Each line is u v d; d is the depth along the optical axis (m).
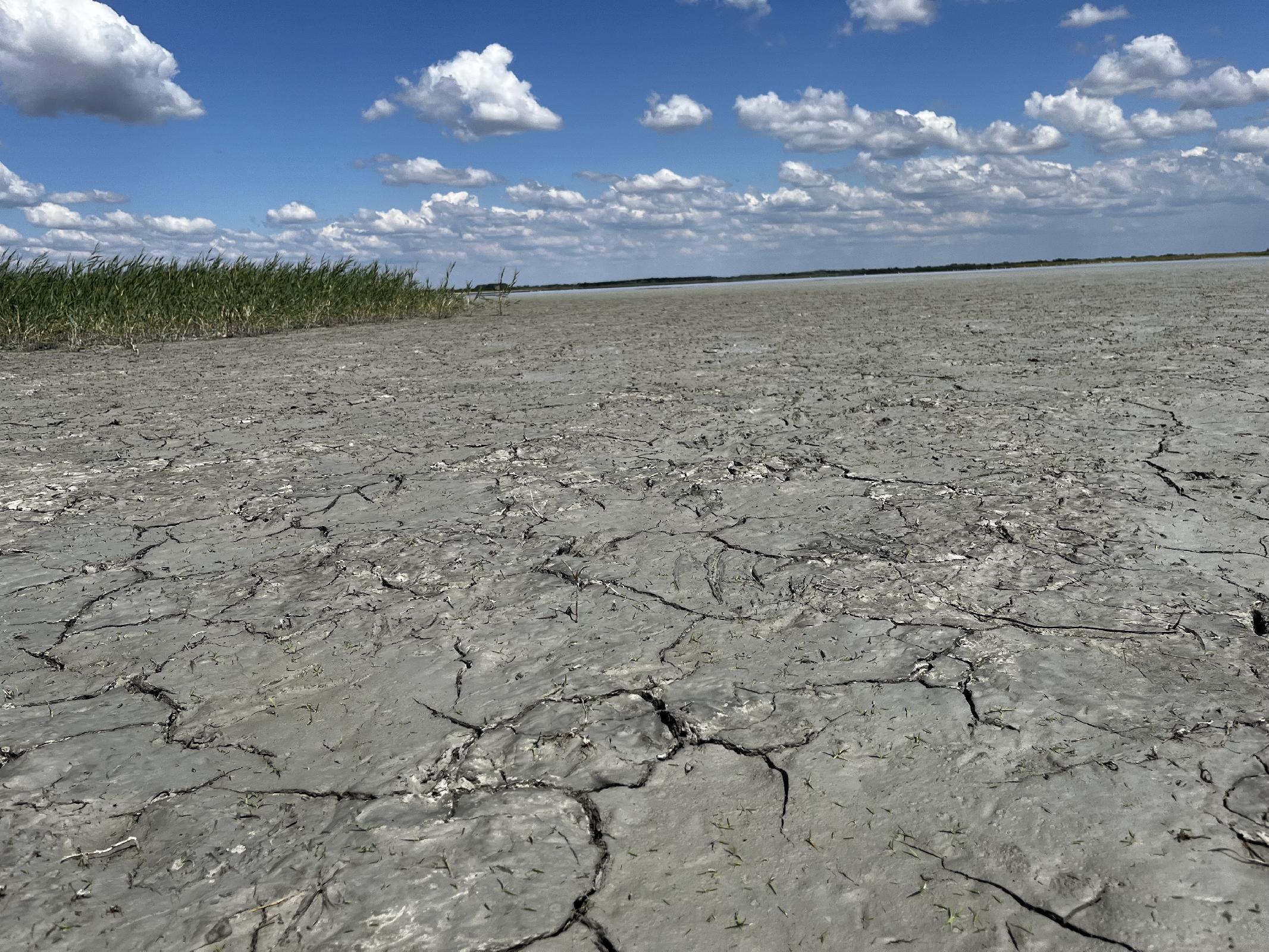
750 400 4.35
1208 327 6.70
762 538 2.30
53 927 1.06
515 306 16.50
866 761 1.32
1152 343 5.84
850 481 2.79
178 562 2.30
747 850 1.14
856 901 1.04
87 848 1.20
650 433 3.63
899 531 2.29
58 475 3.22
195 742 1.46
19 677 1.70
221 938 1.03
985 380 4.65
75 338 8.81
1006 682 1.51
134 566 2.28
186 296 9.89
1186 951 0.95
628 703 1.52
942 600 1.86
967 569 2.02
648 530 2.41
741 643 1.72
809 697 1.51
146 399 5.11
